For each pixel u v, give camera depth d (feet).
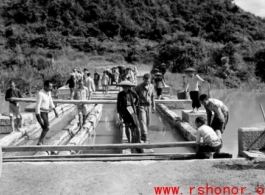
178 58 146.72
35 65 133.08
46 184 17.57
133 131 26.96
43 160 22.43
